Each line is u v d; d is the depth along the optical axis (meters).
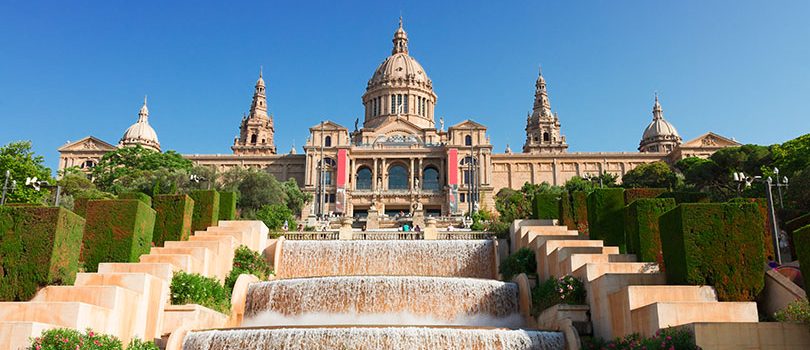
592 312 23.81
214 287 27.92
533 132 153.12
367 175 119.81
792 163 59.38
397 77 143.12
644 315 19.59
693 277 21.31
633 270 24.75
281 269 36.72
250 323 28.86
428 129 131.00
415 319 28.38
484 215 79.38
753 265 21.38
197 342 22.08
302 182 124.94
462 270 36.62
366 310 28.55
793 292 19.89
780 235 41.56
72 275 22.53
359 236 47.34
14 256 21.28
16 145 58.12
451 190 108.94
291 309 28.81
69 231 22.41
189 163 104.19
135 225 27.48
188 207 34.06
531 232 34.78
